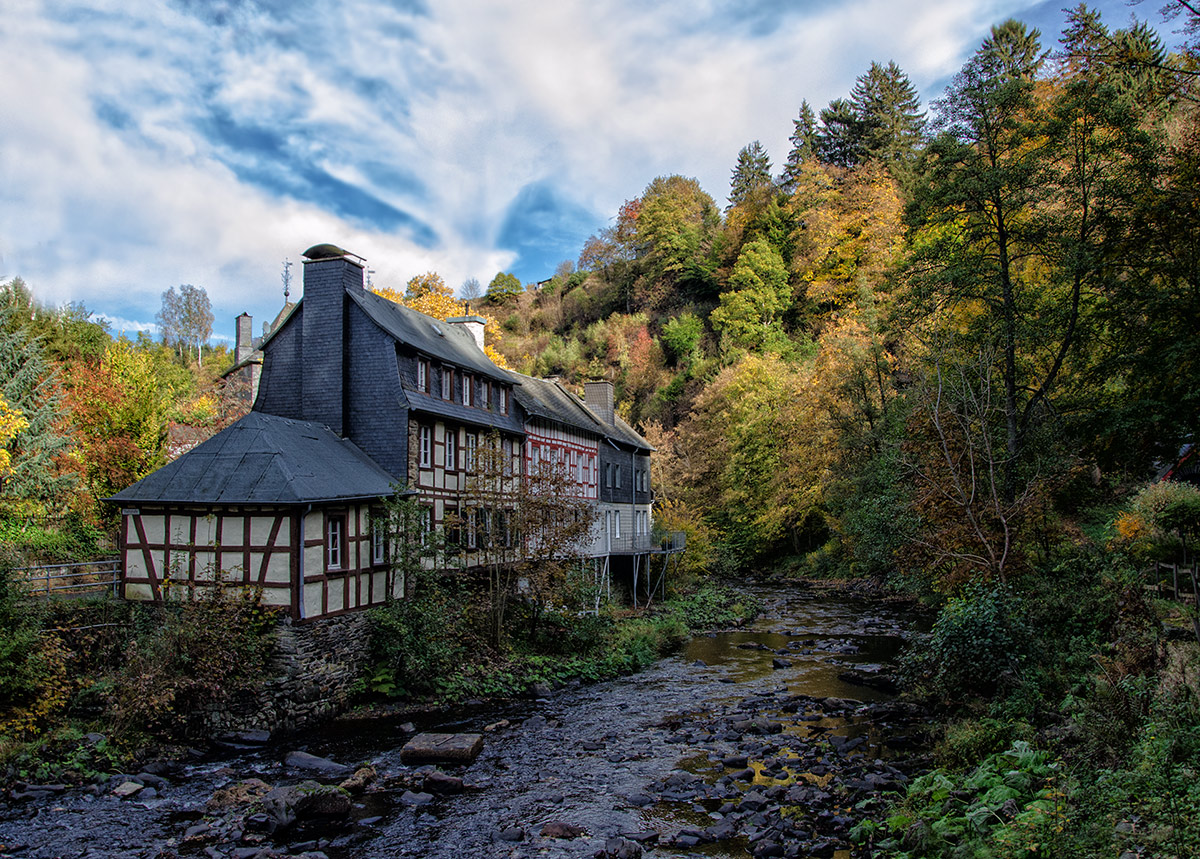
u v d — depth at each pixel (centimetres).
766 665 2238
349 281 2184
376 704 1755
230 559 1622
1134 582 1470
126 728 1359
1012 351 2172
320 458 1836
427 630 1836
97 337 3850
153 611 1642
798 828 1014
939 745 1212
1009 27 5012
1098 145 2097
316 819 1088
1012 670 1397
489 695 1847
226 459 1698
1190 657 1059
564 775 1281
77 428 2452
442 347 2414
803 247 6450
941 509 1819
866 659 2267
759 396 4962
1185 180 1909
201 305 9144
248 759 1367
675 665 2281
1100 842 692
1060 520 2298
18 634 1362
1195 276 1888
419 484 2127
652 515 4512
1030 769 953
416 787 1226
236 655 1498
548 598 2208
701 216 9281
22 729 1301
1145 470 2325
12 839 1013
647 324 7825
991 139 2225
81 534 2312
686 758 1365
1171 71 1653
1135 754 870
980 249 2334
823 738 1441
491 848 991
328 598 1683
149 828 1056
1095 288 2184
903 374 3456
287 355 2239
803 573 4562
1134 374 2017
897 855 834
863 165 6450
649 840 1009
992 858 720
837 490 3762
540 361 7588
